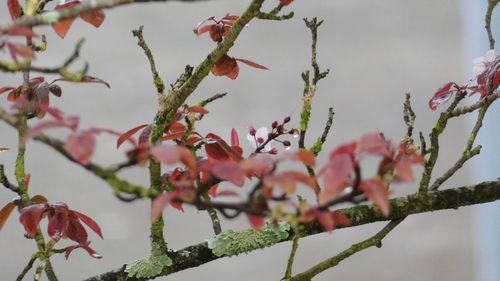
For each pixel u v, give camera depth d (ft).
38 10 7.57
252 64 7.72
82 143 6.93
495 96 7.65
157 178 7.55
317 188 7.36
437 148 7.67
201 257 7.70
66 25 7.41
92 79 7.16
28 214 7.55
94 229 7.61
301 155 7.02
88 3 7.05
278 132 7.70
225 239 7.70
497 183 7.69
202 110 7.63
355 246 7.66
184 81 7.65
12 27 7.06
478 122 7.75
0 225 7.66
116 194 7.04
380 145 6.98
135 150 6.99
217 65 7.71
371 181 6.97
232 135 7.70
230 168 7.04
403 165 6.99
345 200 6.99
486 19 7.81
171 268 7.70
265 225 7.70
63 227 7.57
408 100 7.68
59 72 7.09
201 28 7.74
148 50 7.63
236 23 7.49
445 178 7.73
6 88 7.73
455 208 7.70
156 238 7.70
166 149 6.98
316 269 7.63
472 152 7.72
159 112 7.61
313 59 7.64
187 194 7.02
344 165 6.95
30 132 6.93
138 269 7.70
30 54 7.06
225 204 7.03
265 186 7.02
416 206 7.66
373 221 7.68
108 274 7.72
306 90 7.64
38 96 7.64
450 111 7.67
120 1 7.03
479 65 7.75
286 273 7.54
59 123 6.95
